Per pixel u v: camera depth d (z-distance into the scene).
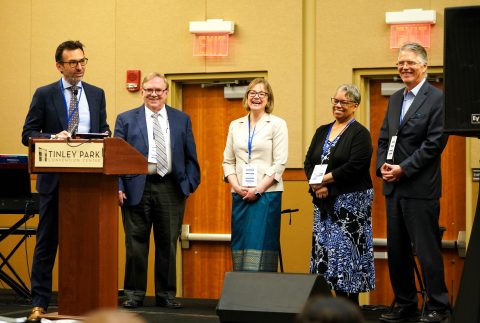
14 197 6.58
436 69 6.79
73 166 4.43
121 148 4.42
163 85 6.10
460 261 6.77
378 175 5.47
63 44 5.14
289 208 7.13
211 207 7.52
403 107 5.38
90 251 4.51
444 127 3.35
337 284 5.31
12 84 8.00
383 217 7.02
